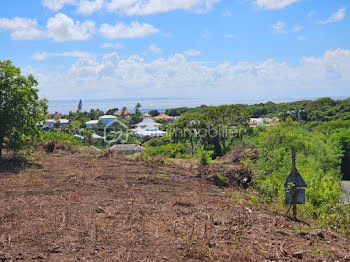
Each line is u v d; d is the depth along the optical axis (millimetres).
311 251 4980
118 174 10219
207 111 38094
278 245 5109
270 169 13320
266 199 9250
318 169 14625
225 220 6094
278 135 16797
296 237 5742
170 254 4414
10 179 8664
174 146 20391
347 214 8844
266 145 16234
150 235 5078
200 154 14211
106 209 6410
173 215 6289
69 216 5762
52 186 8203
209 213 6504
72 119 124188
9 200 6758
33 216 5719
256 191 9891
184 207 6984
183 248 4617
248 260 4406
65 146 14914
